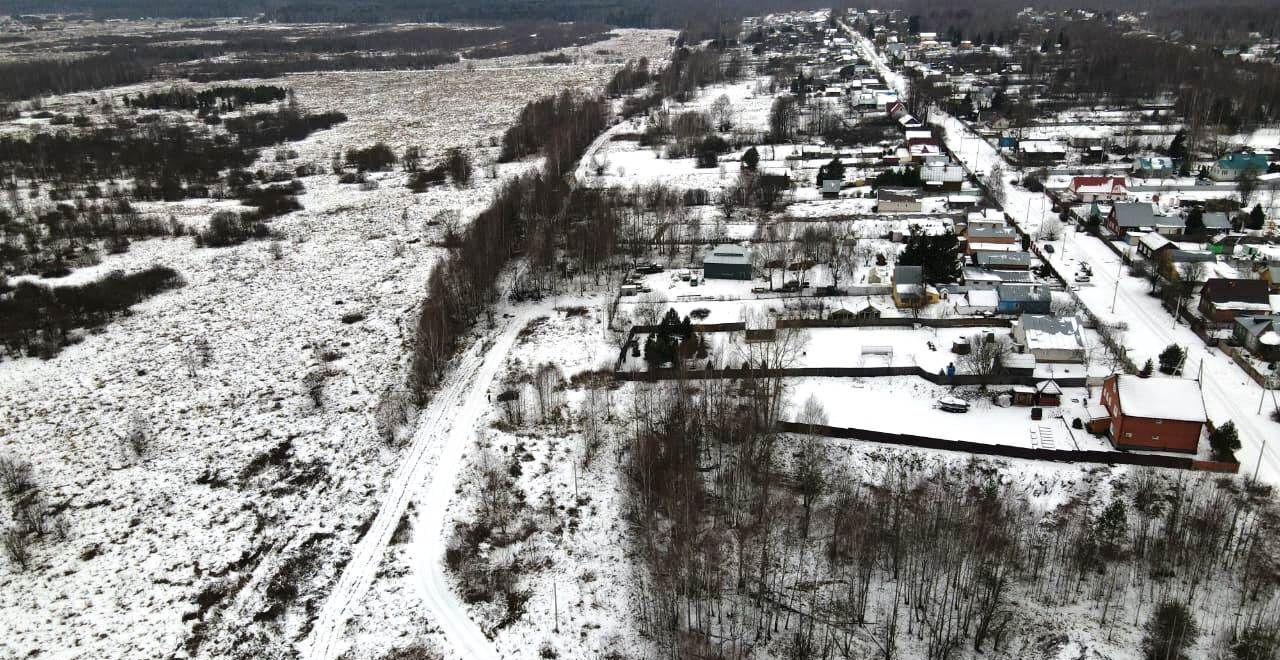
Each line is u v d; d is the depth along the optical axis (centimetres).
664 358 9444
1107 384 8119
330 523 7300
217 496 7706
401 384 9625
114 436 8750
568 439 8319
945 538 6362
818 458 7712
